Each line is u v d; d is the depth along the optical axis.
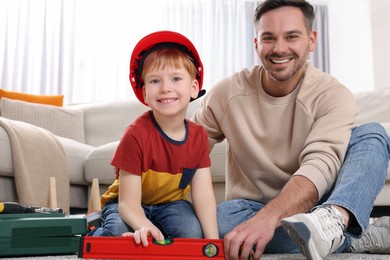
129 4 5.04
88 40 4.88
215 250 1.05
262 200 1.48
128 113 3.34
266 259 1.18
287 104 1.43
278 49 1.36
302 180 1.18
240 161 1.50
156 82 1.28
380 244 1.38
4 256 1.16
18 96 3.30
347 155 1.26
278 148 1.44
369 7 4.39
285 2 1.38
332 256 1.26
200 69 1.36
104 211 1.38
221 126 1.53
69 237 1.23
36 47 4.75
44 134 2.50
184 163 1.30
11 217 1.24
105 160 2.68
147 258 1.05
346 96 1.37
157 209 1.33
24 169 2.25
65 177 2.52
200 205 1.32
